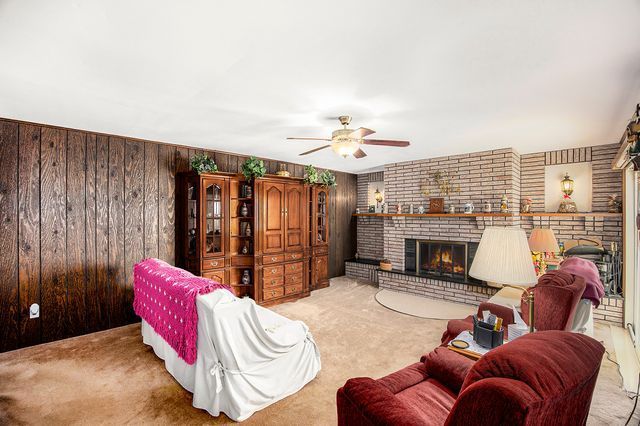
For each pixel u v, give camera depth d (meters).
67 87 2.30
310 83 2.24
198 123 3.22
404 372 1.83
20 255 3.11
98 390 2.41
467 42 1.71
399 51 1.80
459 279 4.93
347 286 5.88
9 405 2.21
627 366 2.81
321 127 3.38
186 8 1.42
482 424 0.87
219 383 2.06
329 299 5.00
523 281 1.69
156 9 1.42
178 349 2.31
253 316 2.16
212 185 4.18
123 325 3.76
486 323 1.99
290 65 1.98
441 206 5.11
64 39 1.68
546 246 3.68
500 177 4.53
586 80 2.17
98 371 2.69
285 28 1.58
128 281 3.80
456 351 1.90
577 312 2.54
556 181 4.59
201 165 4.04
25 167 3.13
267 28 1.58
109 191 3.66
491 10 1.43
